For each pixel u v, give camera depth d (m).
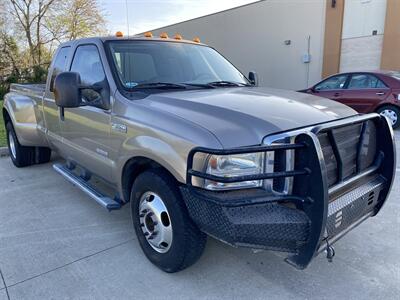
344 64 15.73
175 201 2.64
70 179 4.07
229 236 2.23
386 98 8.66
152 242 2.96
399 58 13.80
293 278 2.88
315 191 2.21
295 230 2.25
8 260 3.19
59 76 3.12
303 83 17.34
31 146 5.67
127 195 3.29
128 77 3.33
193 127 2.46
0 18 23.30
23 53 24.34
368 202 2.81
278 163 2.32
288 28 17.53
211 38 21.97
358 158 2.79
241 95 3.06
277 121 2.42
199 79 3.72
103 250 3.34
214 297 2.67
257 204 2.24
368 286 2.76
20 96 5.53
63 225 3.86
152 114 2.79
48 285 2.84
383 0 14.05
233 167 2.30
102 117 3.33
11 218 4.05
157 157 2.64
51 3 24.14
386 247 3.29
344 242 3.39
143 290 2.76
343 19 15.40
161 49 3.79
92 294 2.73
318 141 2.23
